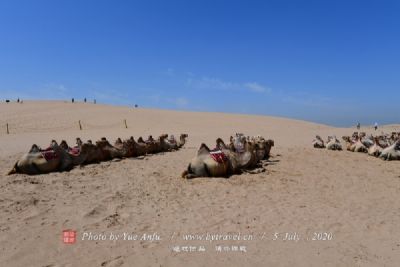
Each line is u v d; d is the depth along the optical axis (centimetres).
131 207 999
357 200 1117
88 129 4875
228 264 682
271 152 2142
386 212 998
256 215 947
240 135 2188
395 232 846
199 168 1373
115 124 5353
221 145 1487
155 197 1102
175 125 5378
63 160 1486
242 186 1248
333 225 883
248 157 1509
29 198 1047
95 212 948
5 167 1590
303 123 6284
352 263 690
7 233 798
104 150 1752
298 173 1503
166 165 1666
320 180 1386
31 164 1394
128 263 681
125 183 1275
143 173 1461
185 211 973
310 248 753
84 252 722
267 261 696
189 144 2947
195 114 6762
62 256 704
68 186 1209
